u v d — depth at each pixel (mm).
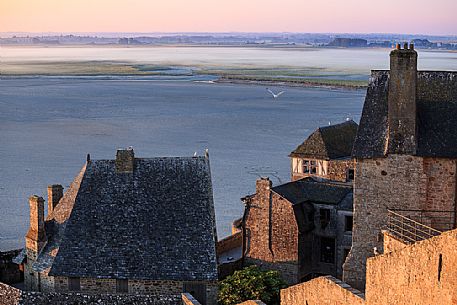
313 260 79875
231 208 114312
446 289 34750
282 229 77750
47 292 62438
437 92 58781
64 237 68500
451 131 55969
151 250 67062
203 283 65000
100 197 70938
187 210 69438
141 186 71375
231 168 147500
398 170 56062
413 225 54625
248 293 64938
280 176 138750
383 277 41031
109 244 67750
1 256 73750
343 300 44781
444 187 55156
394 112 55625
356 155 57250
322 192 80188
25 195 122500
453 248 34062
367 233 57688
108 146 175625
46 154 164000
